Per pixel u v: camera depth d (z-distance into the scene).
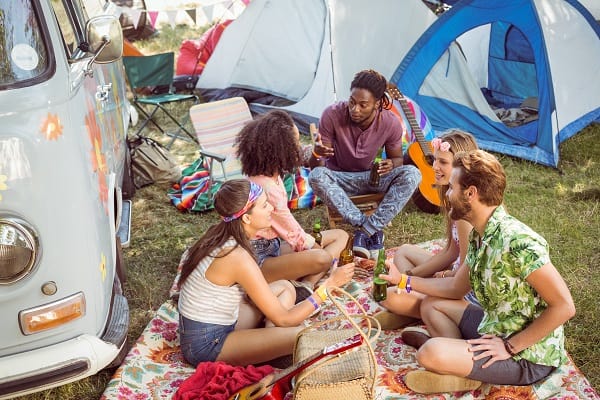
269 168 3.87
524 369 2.99
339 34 6.99
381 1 6.82
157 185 6.06
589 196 5.66
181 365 3.51
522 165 6.39
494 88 7.82
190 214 5.54
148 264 4.73
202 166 5.92
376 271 3.54
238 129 5.71
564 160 6.51
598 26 6.68
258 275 3.20
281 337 3.31
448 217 3.67
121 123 5.04
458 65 6.75
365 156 4.84
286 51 7.48
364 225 4.62
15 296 2.56
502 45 7.55
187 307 3.30
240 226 3.19
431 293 3.49
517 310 2.94
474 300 3.57
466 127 6.88
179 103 8.41
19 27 2.68
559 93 6.51
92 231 2.78
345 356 2.96
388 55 6.93
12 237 2.48
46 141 2.54
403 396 3.23
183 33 12.04
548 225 5.14
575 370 3.38
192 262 3.27
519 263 2.79
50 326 2.67
